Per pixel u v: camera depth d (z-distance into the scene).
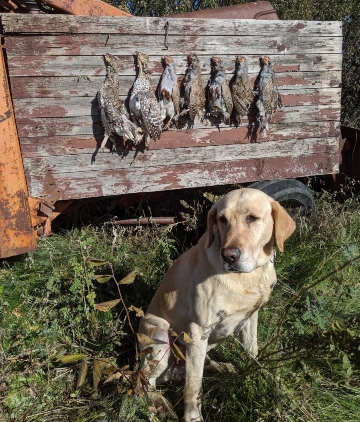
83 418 1.17
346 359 0.94
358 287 1.65
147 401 1.20
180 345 1.28
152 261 1.77
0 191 1.30
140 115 1.42
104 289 1.57
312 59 1.70
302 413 1.10
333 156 1.84
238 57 1.56
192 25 1.49
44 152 1.38
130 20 1.41
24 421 1.14
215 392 1.22
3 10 1.89
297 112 1.73
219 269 1.11
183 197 2.02
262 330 1.45
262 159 1.71
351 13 3.98
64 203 1.49
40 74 1.33
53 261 1.62
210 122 1.60
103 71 1.41
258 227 1.09
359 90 3.94
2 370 1.21
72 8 1.46
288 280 1.70
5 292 1.48
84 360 1.24
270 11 1.95
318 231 1.85
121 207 1.98
